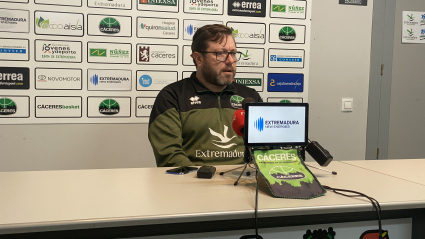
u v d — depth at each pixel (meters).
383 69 2.57
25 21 2.00
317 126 2.47
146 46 2.17
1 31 1.98
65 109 2.09
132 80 2.17
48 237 0.83
